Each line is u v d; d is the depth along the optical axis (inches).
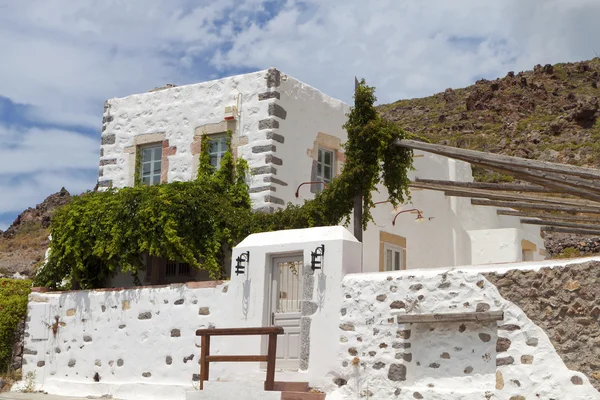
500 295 409.4
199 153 687.7
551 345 389.1
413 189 788.6
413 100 2967.5
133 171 726.5
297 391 460.1
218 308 525.0
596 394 369.4
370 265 716.0
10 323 628.4
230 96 680.4
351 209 599.8
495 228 873.5
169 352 543.8
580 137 1886.1
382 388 440.8
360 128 585.9
